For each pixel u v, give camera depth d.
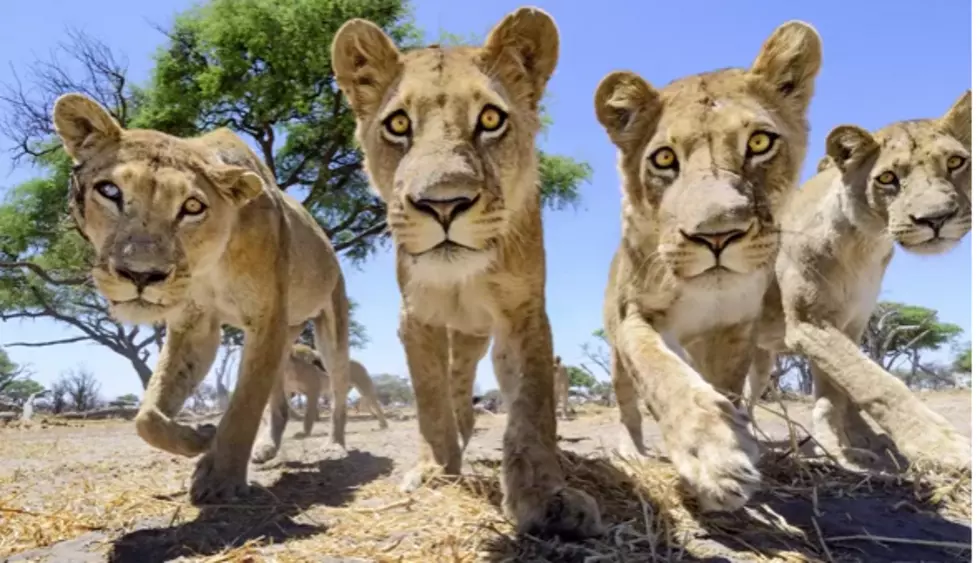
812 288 1.19
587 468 0.98
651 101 0.92
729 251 0.79
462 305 0.93
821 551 0.74
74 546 0.79
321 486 1.08
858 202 1.19
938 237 1.13
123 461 1.49
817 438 1.23
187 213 0.92
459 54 0.87
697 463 0.68
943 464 0.98
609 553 0.69
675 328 0.97
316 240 1.45
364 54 0.89
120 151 0.92
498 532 0.75
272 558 0.71
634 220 0.93
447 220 0.74
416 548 0.72
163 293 0.87
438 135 0.79
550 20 0.89
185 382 1.08
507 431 0.83
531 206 0.88
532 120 0.90
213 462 0.98
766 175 0.86
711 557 0.70
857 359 1.14
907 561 0.72
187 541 0.79
